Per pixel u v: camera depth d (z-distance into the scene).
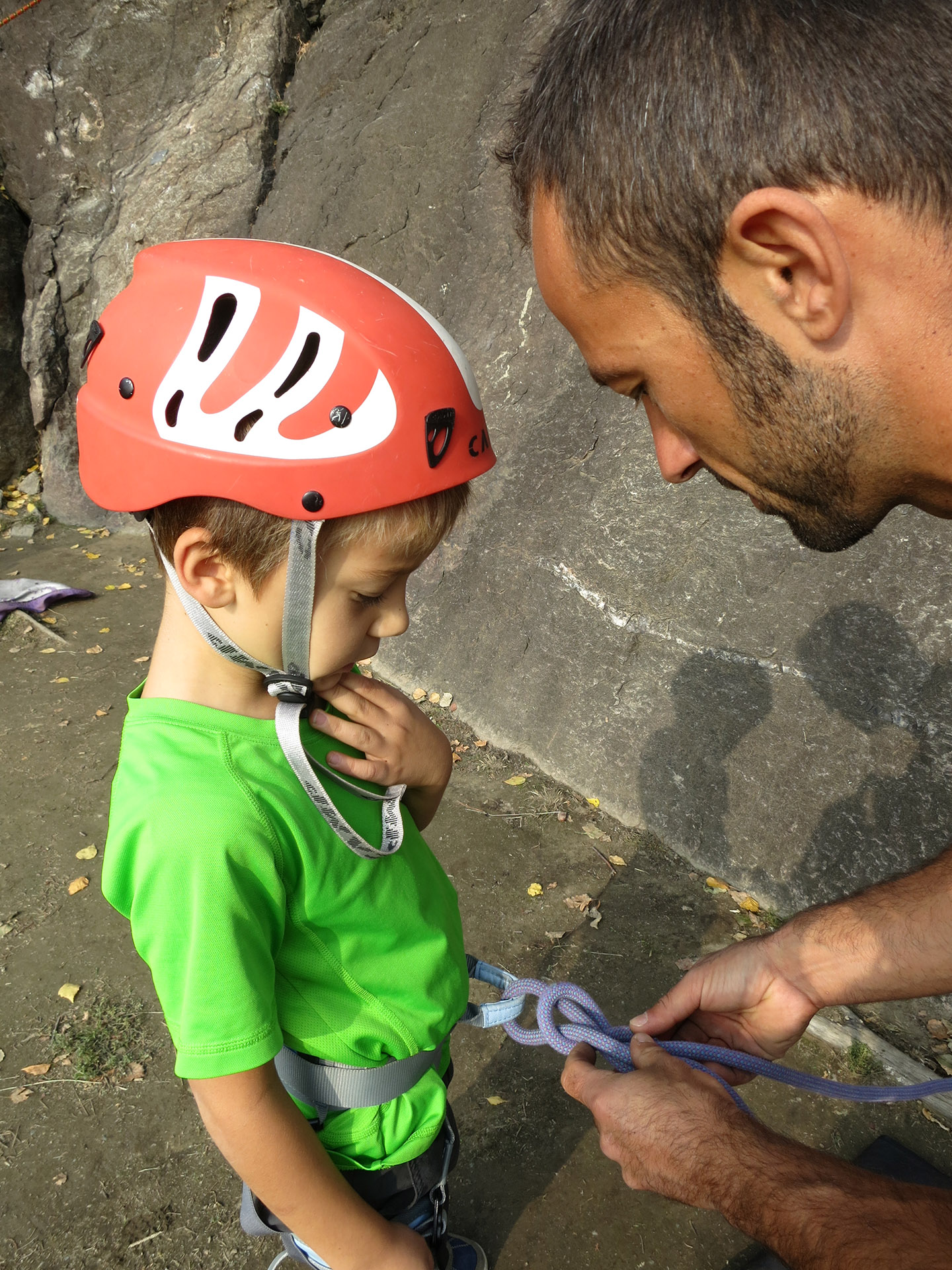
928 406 0.90
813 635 2.87
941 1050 2.38
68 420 6.46
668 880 2.96
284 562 1.09
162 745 1.12
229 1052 1.02
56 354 6.37
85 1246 1.98
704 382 0.97
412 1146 1.35
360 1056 1.26
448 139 4.95
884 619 2.74
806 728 2.82
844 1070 2.33
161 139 6.24
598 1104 1.25
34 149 6.43
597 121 0.88
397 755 1.34
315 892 1.17
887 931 1.42
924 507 1.06
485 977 1.57
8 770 3.60
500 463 4.02
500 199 4.57
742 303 0.89
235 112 6.06
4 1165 2.14
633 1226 2.01
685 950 2.70
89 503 6.34
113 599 5.22
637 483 3.51
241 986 1.03
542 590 3.63
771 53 0.81
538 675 3.56
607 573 3.44
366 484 1.07
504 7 5.04
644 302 0.94
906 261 0.82
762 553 3.10
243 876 1.06
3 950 2.75
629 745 3.23
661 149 0.85
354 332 1.07
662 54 0.84
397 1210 1.37
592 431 3.76
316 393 1.05
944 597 2.66
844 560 2.89
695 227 0.86
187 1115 2.27
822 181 0.81
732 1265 1.93
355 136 5.47
